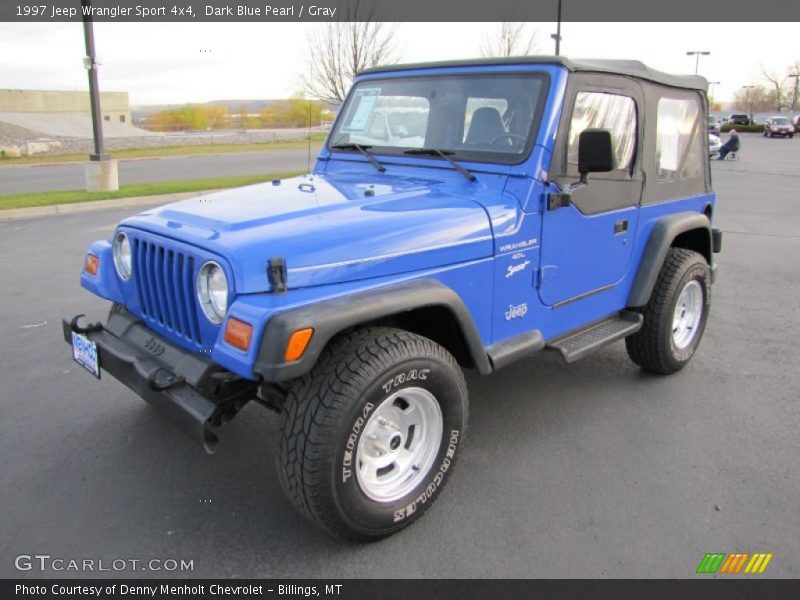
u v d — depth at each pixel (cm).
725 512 298
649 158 392
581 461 341
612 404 407
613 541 278
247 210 284
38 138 3198
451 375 277
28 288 645
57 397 406
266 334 225
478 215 295
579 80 326
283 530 284
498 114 329
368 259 258
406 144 366
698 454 349
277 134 3516
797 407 405
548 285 335
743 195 1464
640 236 398
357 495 255
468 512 297
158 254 275
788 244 910
